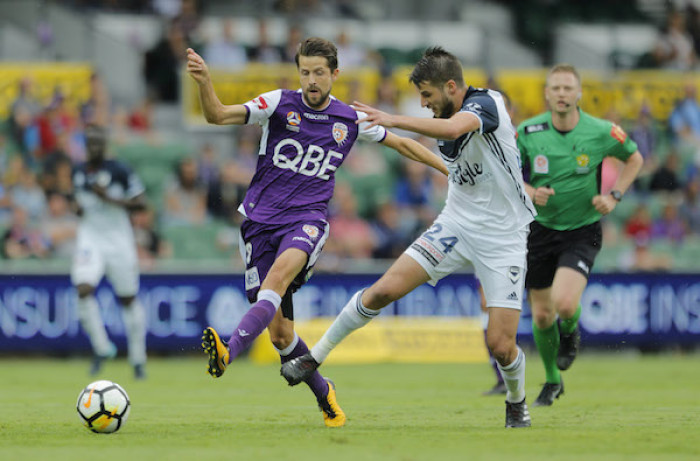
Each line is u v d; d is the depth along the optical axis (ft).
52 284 162.91
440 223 74.13
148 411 90.68
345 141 73.77
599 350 185.78
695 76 234.79
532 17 284.20
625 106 226.79
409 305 172.24
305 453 58.85
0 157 196.95
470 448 61.46
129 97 233.96
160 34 240.94
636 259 185.98
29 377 135.64
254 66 222.48
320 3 260.01
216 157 205.87
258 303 68.80
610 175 168.96
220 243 187.42
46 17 238.89
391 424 77.82
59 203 182.29
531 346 180.14
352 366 160.04
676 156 213.25
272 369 153.28
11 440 66.85
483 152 71.20
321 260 176.76
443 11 283.18
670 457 57.67
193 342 165.89
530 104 220.64
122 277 132.67
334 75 72.79
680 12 266.57
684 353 183.93
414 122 64.85
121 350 163.73
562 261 93.20
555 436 68.18
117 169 130.62
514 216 72.54
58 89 209.46
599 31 282.97
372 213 204.54
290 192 72.79
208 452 59.41
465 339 172.76
